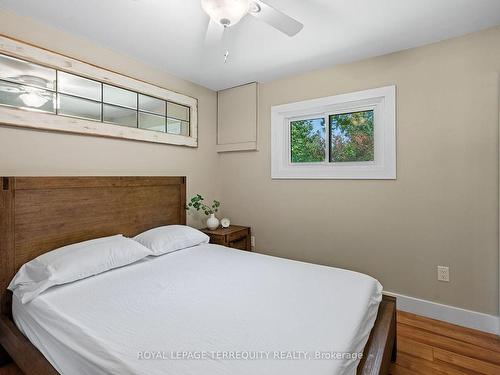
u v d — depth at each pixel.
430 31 1.93
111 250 1.78
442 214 2.08
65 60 1.89
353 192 2.47
